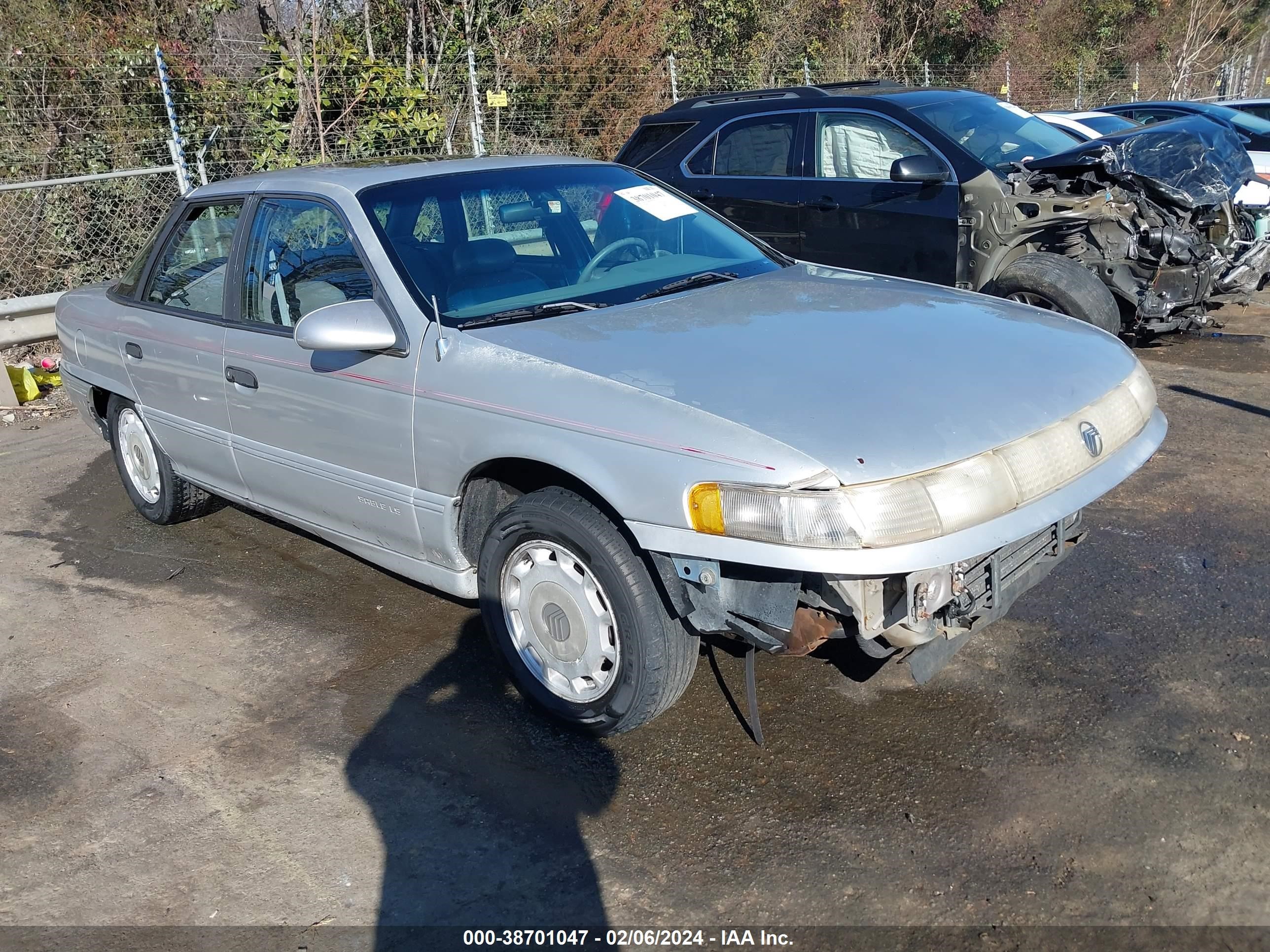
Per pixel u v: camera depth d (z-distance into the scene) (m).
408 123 11.46
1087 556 4.41
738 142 8.11
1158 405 6.48
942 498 2.64
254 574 4.81
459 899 2.73
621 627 3.06
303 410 3.89
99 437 7.08
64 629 4.36
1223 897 2.57
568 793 3.12
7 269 9.75
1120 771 3.04
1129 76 27.19
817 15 20.64
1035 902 2.59
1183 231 6.96
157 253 4.89
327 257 3.85
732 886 2.71
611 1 14.27
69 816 3.14
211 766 3.36
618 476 2.86
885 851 2.80
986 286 6.89
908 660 3.25
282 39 11.36
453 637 4.11
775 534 2.59
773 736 3.33
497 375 3.20
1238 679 3.46
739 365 3.02
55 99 10.24
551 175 4.30
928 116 7.24
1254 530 4.57
